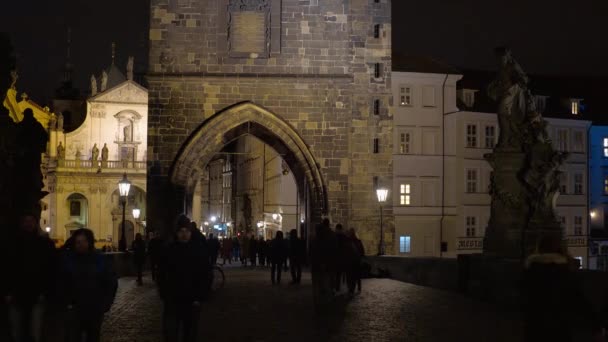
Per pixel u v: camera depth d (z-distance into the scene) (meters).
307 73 52.06
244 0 51.88
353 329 21.89
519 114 27.94
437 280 35.44
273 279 39.00
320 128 52.19
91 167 98.75
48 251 15.95
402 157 71.00
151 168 51.06
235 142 126.56
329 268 26.36
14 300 15.79
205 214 153.50
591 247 80.00
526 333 12.42
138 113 101.12
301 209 58.84
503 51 28.31
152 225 50.72
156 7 51.47
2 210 26.53
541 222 26.98
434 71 71.94
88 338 14.63
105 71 110.94
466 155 73.31
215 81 51.62
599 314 12.36
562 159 27.47
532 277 12.36
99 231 98.62
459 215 72.75
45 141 29.58
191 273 15.04
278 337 20.44
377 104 55.62
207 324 23.11
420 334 20.83
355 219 54.56
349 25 55.66
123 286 37.59
